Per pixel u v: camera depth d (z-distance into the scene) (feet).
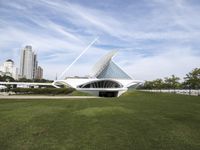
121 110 59.77
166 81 266.98
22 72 514.68
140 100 103.45
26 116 48.01
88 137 32.37
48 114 51.34
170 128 39.32
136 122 43.78
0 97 114.83
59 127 38.34
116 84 196.75
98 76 220.64
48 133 34.35
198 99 115.75
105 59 222.69
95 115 50.93
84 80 193.06
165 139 32.24
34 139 31.09
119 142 30.22
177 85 258.16
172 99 113.70
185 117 51.52
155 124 42.45
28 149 26.89
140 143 30.04
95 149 27.17
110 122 43.11
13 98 106.73
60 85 204.03
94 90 186.91
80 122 42.70
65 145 28.53
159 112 59.16
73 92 179.11
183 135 34.73
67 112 55.16
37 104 73.92
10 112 53.47
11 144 28.76
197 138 33.24
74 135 33.35
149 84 340.59
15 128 37.22
